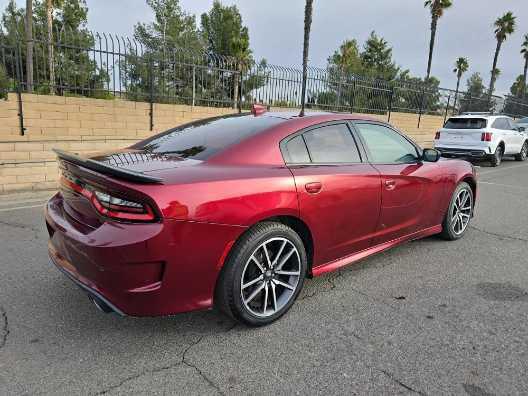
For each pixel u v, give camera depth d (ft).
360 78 49.88
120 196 7.70
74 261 8.39
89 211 8.34
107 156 9.86
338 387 7.49
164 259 7.77
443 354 8.57
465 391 7.47
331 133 11.25
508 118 44.83
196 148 9.97
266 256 9.30
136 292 7.79
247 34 115.96
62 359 8.08
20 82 27.32
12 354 8.16
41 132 28.78
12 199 20.74
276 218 9.68
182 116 35.68
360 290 11.55
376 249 12.43
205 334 9.14
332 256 11.07
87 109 30.55
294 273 9.95
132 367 7.91
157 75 33.71
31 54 28.27
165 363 8.06
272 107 41.01
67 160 8.83
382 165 12.21
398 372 7.95
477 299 11.14
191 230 7.97
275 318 9.68
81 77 30.04
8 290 10.82
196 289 8.41
